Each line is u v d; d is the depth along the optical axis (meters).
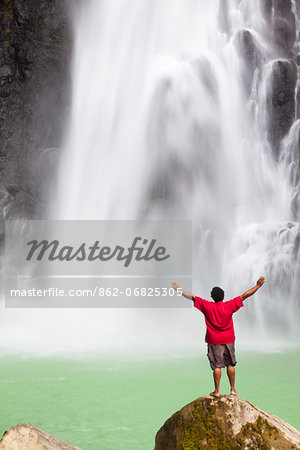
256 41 29.41
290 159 27.69
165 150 27.25
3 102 28.66
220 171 27.39
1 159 28.11
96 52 28.50
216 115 27.70
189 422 5.42
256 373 10.66
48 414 7.93
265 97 28.45
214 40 29.69
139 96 27.86
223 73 28.58
